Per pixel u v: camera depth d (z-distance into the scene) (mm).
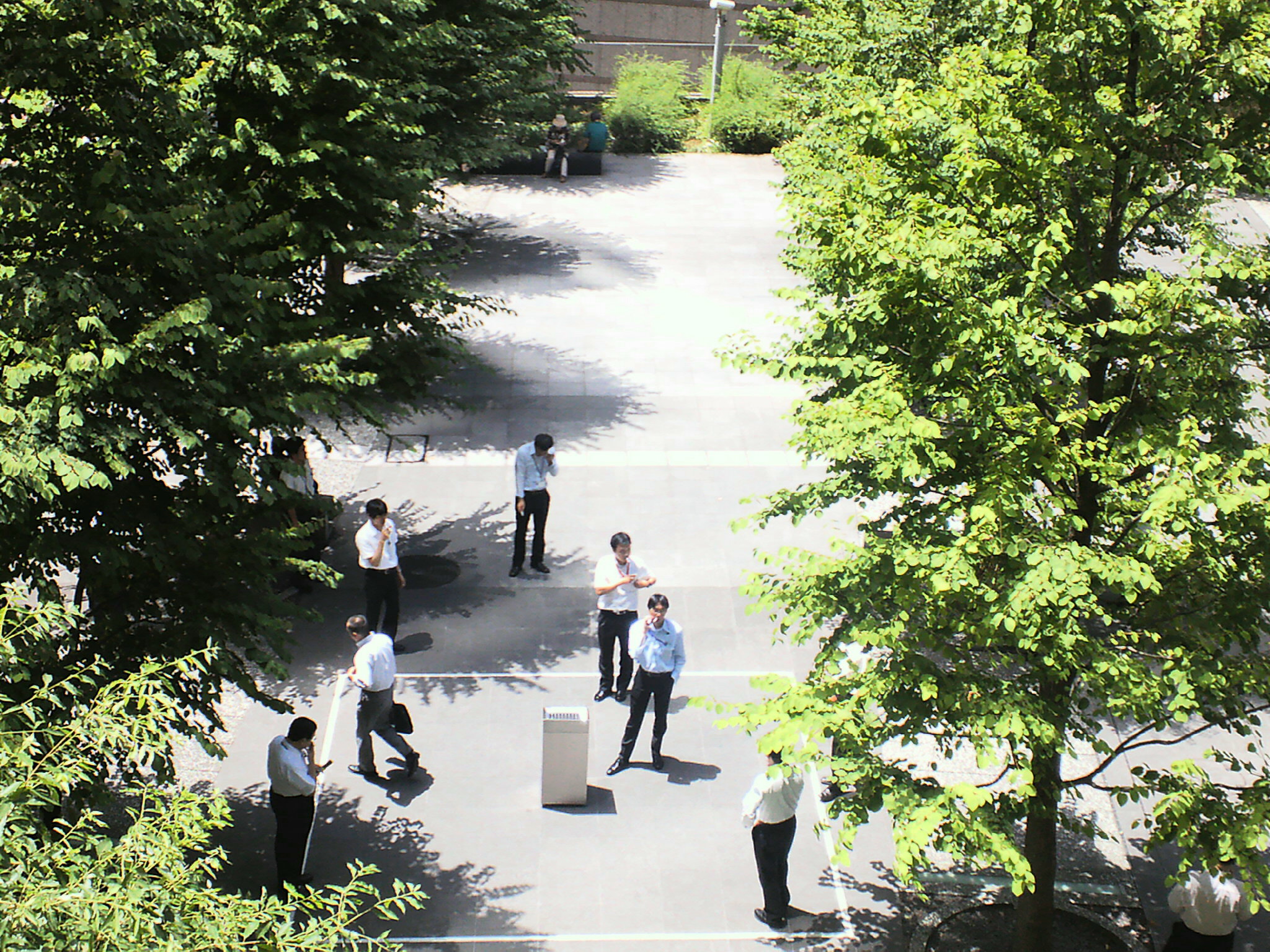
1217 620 8750
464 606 15352
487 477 18344
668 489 18109
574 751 11797
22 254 9477
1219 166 8359
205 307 9344
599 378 21531
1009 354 8195
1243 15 8516
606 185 32219
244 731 13117
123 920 5160
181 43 10211
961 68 9648
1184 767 8617
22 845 5414
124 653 9828
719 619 15250
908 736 8641
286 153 13922
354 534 16812
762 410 20609
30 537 9234
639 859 11523
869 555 9078
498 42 24469
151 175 9984
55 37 9078
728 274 26594
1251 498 7633
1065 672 8477
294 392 11156
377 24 15203
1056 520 8680
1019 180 9180
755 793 10273
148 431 10023
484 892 11070
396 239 14992
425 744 12977
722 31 38062
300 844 10766
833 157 16672
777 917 10789
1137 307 8391
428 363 16219
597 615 15312
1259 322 8570
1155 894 11414
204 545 10445
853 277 9125
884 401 8211
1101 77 9047
